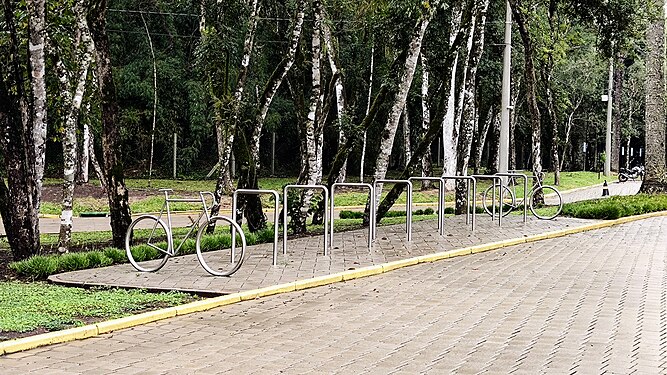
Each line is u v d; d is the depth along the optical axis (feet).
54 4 47.67
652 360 23.35
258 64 116.16
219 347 24.81
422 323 28.45
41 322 26.81
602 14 80.89
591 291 35.04
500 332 27.04
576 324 28.30
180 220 80.43
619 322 28.63
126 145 143.74
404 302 32.32
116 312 29.01
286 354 24.02
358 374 21.91
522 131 161.68
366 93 130.93
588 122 193.16
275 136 153.69
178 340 25.71
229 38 58.80
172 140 140.87
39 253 42.83
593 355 23.93
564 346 25.05
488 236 54.34
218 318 29.14
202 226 37.83
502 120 78.54
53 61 49.03
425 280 37.81
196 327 27.68
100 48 45.96
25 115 41.81
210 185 125.59
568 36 100.94
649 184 92.53
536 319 29.14
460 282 37.27
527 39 80.53
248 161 56.29
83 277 36.60
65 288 34.19
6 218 42.32
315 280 35.91
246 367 22.50
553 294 34.27
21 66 44.78
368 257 43.55
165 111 136.77
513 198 70.90
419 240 51.78
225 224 70.90
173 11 130.52
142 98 134.41
